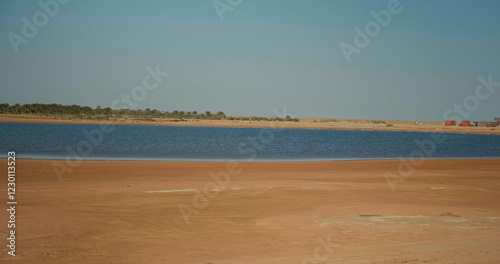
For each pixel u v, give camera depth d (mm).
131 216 15641
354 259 10680
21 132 79125
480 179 26969
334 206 17875
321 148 62656
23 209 16000
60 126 107062
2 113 153500
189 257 11242
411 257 10766
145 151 49125
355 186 23188
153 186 21828
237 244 12484
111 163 32156
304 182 24312
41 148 48969
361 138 97688
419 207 17812
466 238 12930
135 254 11508
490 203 18969
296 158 45562
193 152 50031
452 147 70875
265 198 19406
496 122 168500
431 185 24000
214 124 160125
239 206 17656
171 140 71938
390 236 13242
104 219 15117
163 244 12484
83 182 22656
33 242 12383
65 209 16297
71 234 13281
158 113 186875
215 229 14133
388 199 19625
